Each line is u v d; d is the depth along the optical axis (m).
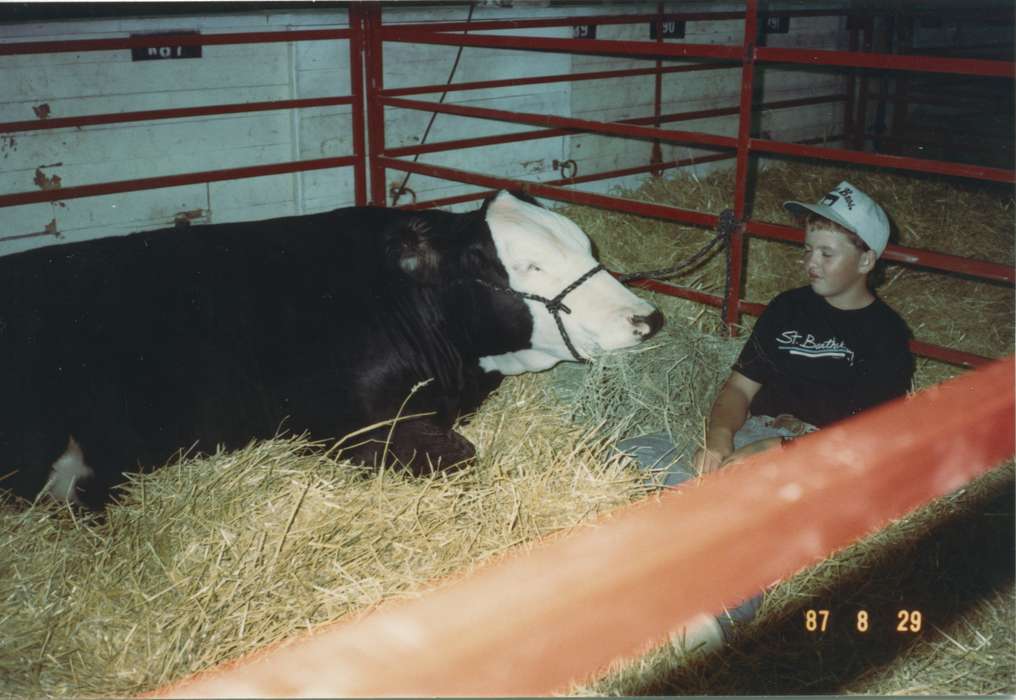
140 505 2.94
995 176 3.32
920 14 8.43
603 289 3.25
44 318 3.02
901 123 8.87
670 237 6.14
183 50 5.39
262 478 2.97
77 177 5.25
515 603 2.57
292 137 5.99
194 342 3.12
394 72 6.23
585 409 3.54
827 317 3.18
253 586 2.58
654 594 2.64
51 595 2.64
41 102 5.02
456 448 3.31
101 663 2.44
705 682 2.46
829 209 3.02
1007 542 3.01
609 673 2.46
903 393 3.13
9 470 2.97
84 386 3.00
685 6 7.69
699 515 2.87
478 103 6.77
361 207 3.59
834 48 8.99
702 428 3.48
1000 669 2.54
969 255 5.79
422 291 3.39
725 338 4.06
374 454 3.29
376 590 2.56
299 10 5.73
